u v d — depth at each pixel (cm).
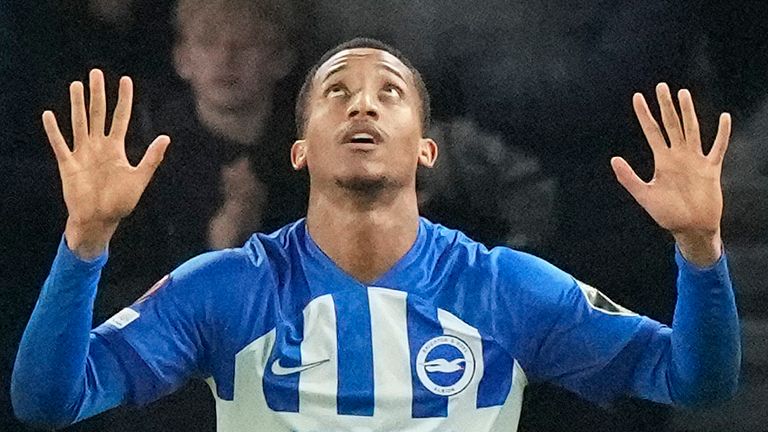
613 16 983
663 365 661
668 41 986
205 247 977
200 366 682
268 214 981
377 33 991
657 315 970
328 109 682
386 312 668
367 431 649
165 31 984
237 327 667
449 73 991
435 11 991
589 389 695
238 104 977
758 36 977
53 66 992
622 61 985
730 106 986
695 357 626
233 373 666
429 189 972
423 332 666
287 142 980
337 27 987
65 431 945
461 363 662
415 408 654
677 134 614
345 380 654
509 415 672
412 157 684
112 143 603
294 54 983
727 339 622
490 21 987
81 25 988
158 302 671
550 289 681
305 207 980
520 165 979
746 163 980
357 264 679
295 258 691
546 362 689
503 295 678
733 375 638
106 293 961
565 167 983
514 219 976
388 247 679
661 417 954
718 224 610
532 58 986
